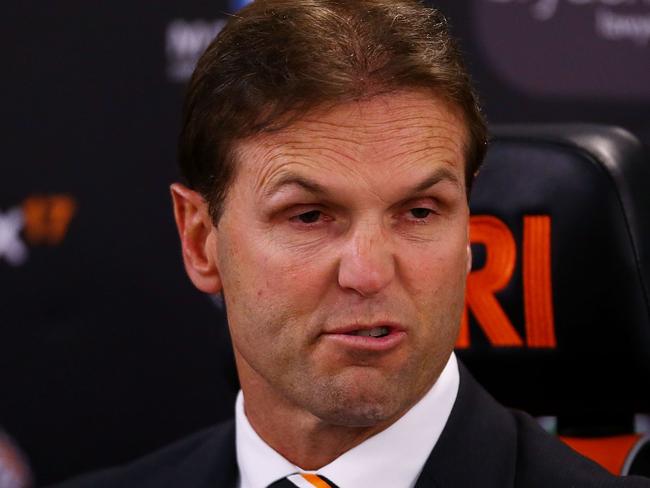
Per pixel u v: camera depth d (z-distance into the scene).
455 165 2.67
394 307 2.56
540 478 2.84
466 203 2.77
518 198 3.49
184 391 5.51
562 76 5.45
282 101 2.55
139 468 3.60
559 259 3.43
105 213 5.46
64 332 5.47
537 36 5.44
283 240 2.61
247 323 2.71
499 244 3.53
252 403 2.99
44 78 5.42
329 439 2.86
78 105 5.44
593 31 5.45
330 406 2.59
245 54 2.65
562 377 3.49
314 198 2.56
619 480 2.76
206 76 2.77
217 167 2.75
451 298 2.67
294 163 2.56
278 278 2.61
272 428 2.95
